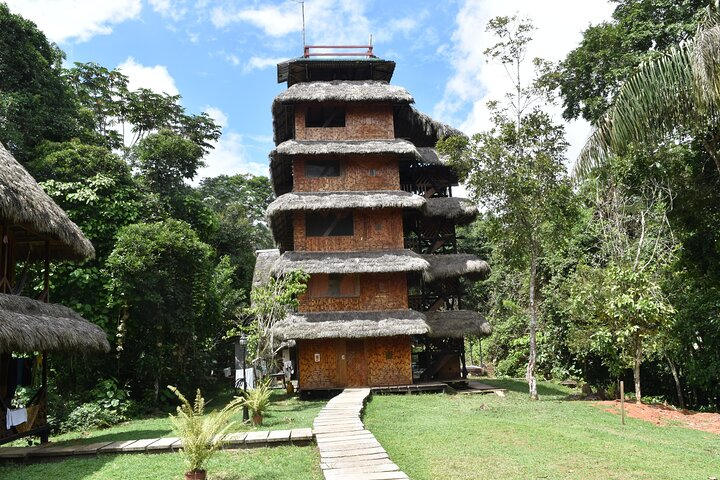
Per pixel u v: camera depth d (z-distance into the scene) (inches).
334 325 784.9
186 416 319.6
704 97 403.5
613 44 853.2
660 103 457.4
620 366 718.5
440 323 845.8
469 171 748.6
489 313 1396.4
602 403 673.6
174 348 803.4
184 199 1045.8
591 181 921.5
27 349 374.3
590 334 776.3
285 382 975.6
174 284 765.3
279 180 986.7
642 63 467.5
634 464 351.6
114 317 737.6
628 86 466.6
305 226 856.9
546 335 1031.0
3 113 790.5
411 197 856.9
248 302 1332.4
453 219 957.8
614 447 402.9
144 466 362.9
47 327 408.8
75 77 1295.5
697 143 624.4
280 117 948.0
